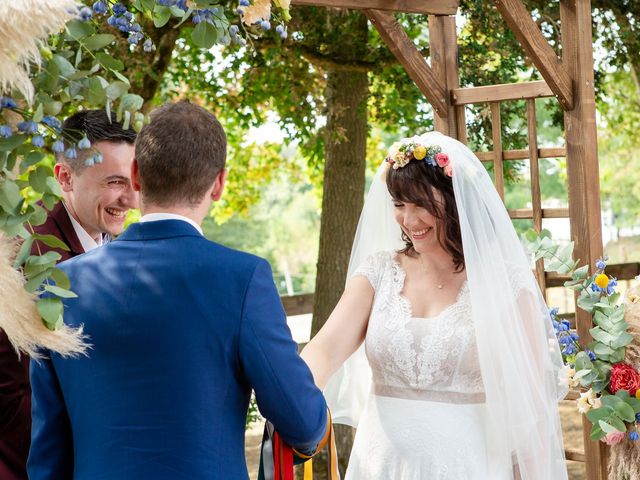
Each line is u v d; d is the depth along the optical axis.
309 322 10.74
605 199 21.22
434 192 2.38
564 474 2.40
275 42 5.68
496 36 5.79
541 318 2.39
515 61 5.91
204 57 6.80
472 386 2.34
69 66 1.40
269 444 1.83
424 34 7.66
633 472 3.01
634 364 3.07
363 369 2.78
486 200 2.39
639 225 21.67
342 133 5.92
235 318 1.60
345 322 2.52
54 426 1.71
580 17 3.78
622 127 11.73
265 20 1.80
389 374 2.42
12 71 1.29
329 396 2.80
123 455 1.57
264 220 29.53
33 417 1.74
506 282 2.32
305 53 5.79
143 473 1.55
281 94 6.34
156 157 1.66
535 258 3.35
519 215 4.03
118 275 1.64
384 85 6.69
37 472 1.70
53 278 1.45
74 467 1.66
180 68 6.57
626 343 3.01
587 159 3.79
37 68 1.41
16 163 1.44
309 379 1.66
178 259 1.63
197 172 1.67
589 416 3.01
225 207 9.74
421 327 2.38
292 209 30.36
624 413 2.95
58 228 2.27
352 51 5.84
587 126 3.79
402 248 2.72
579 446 6.64
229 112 7.70
